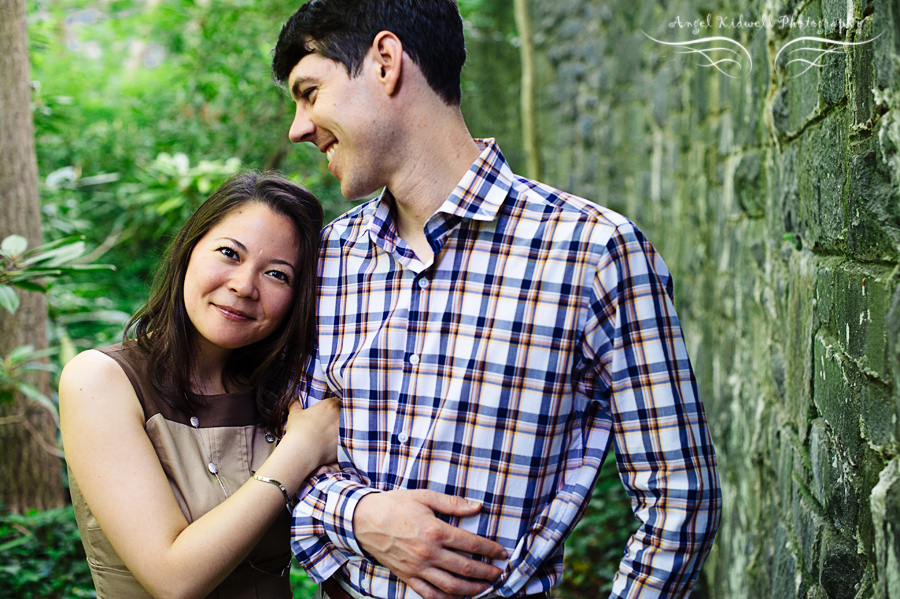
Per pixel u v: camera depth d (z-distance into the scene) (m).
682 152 3.71
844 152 1.28
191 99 6.29
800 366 1.63
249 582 1.44
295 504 1.38
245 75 5.91
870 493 1.07
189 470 1.37
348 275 1.38
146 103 7.12
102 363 1.34
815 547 1.39
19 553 3.00
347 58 1.24
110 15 7.54
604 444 1.24
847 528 1.20
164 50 7.37
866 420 1.10
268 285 1.39
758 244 2.22
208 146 6.17
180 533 1.28
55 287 4.32
